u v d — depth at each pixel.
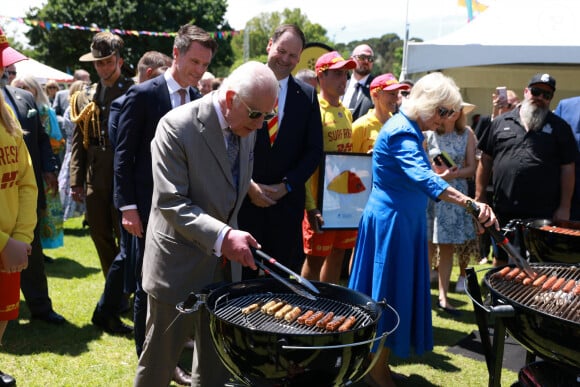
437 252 5.34
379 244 3.10
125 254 3.85
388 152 3.02
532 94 4.49
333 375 1.94
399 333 3.06
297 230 3.46
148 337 2.58
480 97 9.94
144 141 3.15
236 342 1.97
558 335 2.09
